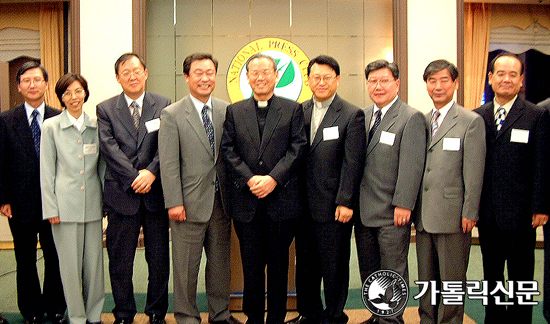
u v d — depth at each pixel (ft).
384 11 18.62
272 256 7.87
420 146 7.79
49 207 8.16
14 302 10.41
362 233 8.30
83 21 15.51
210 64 8.13
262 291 8.01
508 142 7.78
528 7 18.98
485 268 8.23
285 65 18.29
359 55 18.61
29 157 8.74
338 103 8.05
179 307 8.25
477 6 18.84
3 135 8.66
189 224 8.14
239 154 7.88
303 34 18.39
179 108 8.18
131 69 8.28
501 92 7.89
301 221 8.30
